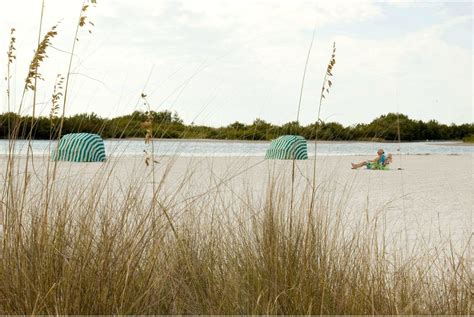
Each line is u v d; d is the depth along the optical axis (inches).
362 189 393.7
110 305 104.5
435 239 208.8
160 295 115.9
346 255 129.6
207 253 128.3
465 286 130.6
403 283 124.4
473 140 2326.5
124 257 112.4
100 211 133.3
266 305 107.3
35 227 117.7
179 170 429.7
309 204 140.5
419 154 1208.2
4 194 125.8
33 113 123.0
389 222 246.1
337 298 114.9
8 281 108.9
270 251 120.0
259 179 391.2
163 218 131.6
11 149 122.9
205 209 157.2
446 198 353.4
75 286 105.1
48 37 120.3
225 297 110.9
